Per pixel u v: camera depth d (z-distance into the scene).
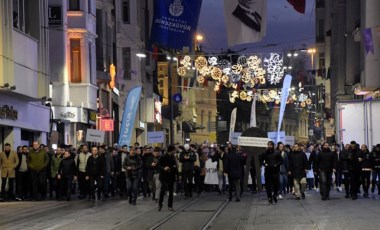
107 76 42.12
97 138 29.69
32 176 24.34
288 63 53.53
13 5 28.28
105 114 42.59
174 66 72.88
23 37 28.28
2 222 16.86
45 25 32.03
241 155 26.62
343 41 55.94
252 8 22.50
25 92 28.12
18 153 24.62
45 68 31.84
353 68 50.53
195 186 29.78
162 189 20.23
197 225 16.11
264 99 58.00
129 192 22.72
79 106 37.09
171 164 20.25
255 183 28.61
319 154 23.06
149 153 26.08
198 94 90.44
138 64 53.22
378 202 21.66
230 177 23.86
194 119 84.81
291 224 15.57
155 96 63.53
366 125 26.70
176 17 28.88
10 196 24.45
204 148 32.19
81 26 37.50
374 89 38.72
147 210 20.28
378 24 37.94
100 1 41.81
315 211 18.70
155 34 28.95
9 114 27.55
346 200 22.75
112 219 17.53
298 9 21.03
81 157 25.70
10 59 26.22
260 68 38.69
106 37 43.19
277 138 34.94
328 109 73.88
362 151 24.05
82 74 37.56
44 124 32.62
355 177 23.06
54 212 19.67
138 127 55.72
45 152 24.56
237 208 20.72
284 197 25.17
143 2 57.28
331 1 66.62
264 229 14.78
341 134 27.03
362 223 15.34
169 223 16.66
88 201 24.27
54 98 36.22
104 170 25.05
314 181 30.44
